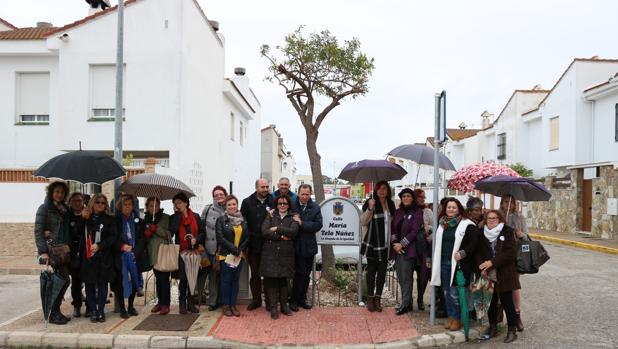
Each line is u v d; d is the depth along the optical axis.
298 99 10.23
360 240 8.05
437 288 7.52
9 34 17.27
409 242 7.48
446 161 8.45
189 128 15.65
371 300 7.72
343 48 10.20
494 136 32.69
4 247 13.50
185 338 6.38
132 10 15.30
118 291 7.27
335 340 6.44
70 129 15.48
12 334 6.46
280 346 6.23
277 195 7.70
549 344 6.29
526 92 28.67
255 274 7.79
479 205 6.84
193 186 16.08
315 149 9.79
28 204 13.59
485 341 6.51
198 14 16.61
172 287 9.66
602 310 7.95
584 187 19.48
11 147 16.67
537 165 27.53
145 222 7.38
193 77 16.11
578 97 22.16
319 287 9.06
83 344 6.34
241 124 24.91
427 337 6.48
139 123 15.24
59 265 6.80
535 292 9.36
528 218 23.92
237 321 7.16
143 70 15.28
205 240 7.62
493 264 6.29
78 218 7.03
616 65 22.14
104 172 6.68
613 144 20.53
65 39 15.37
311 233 7.59
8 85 16.69
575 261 13.16
